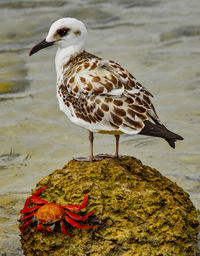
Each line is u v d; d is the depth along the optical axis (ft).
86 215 29.73
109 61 33.40
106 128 31.73
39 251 30.89
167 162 48.08
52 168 47.88
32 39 77.51
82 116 32.83
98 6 87.97
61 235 30.37
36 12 85.46
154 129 30.53
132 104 31.19
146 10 86.99
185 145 50.93
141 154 49.70
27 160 49.42
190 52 72.18
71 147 51.57
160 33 78.18
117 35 78.07
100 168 31.96
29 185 44.78
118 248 29.66
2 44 75.82
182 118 55.88
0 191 43.57
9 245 34.60
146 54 71.61
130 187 31.27
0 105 59.62
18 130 54.65
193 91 61.52
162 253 29.81
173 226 30.45
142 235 29.76
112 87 31.65
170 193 32.09
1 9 86.84
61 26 36.04
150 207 30.42
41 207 30.25
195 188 43.32
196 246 31.96
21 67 69.05
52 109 58.90
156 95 60.80
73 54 36.35
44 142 52.47
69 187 31.30
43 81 65.26
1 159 49.49
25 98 61.21
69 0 89.97
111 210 30.25
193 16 84.02
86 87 32.24
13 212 39.60
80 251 29.89
